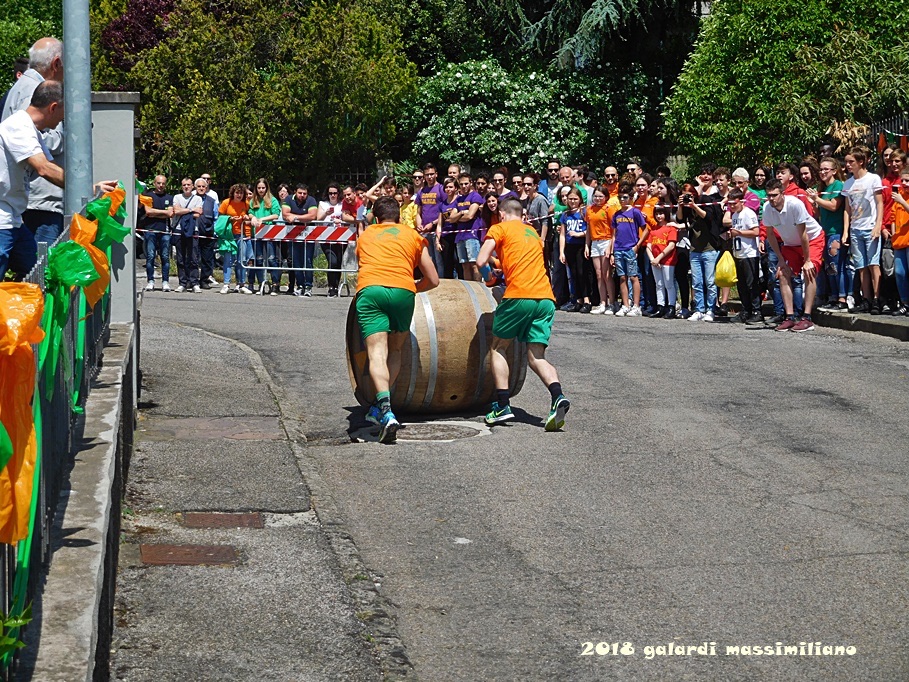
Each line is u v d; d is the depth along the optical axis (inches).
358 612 206.5
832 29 928.9
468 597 216.7
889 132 650.2
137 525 249.1
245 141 1100.5
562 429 350.9
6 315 94.7
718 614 207.8
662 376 430.9
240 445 321.4
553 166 724.7
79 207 284.0
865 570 228.8
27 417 105.8
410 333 357.1
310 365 459.8
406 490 286.5
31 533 124.3
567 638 197.9
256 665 181.8
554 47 1246.9
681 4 1250.0
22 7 1566.2
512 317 349.7
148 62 1134.4
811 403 381.1
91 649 119.2
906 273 535.5
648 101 1240.8
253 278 801.6
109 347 290.2
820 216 565.9
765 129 942.4
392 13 1237.1
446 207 679.7
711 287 593.3
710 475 297.7
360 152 1187.3
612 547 243.6
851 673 183.6
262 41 1144.8
